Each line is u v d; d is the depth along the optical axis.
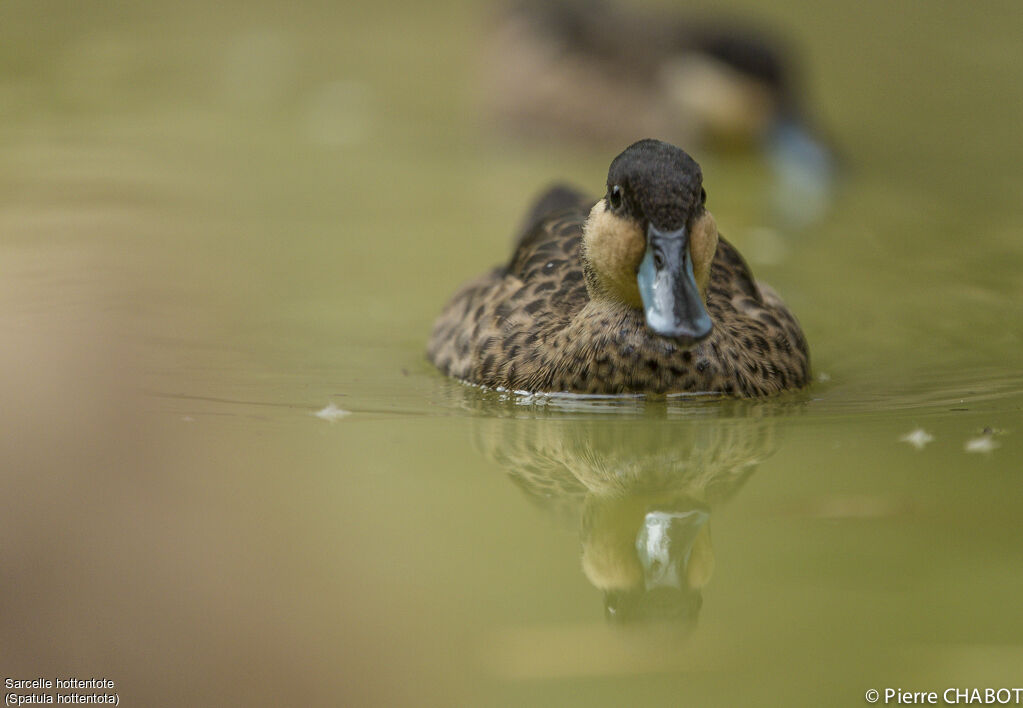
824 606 6.96
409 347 11.73
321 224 15.54
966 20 25.69
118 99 21.27
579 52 20.98
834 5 26.45
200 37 25.14
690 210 9.41
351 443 9.22
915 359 11.25
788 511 8.02
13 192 16.48
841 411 9.77
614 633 6.89
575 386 9.86
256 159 18.48
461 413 9.78
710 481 8.48
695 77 20.47
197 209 16.09
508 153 19.58
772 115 20.41
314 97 21.80
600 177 17.97
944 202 16.70
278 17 26.66
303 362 11.22
